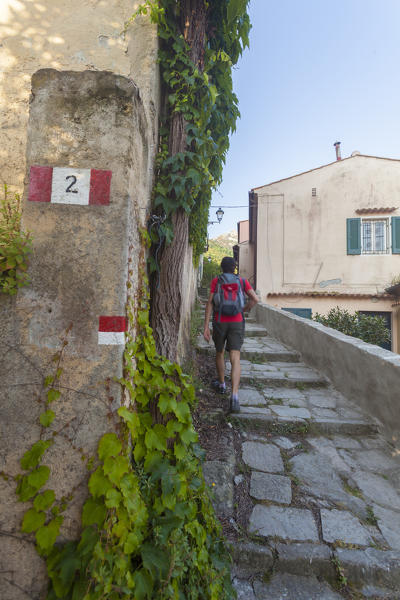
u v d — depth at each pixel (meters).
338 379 4.04
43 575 1.29
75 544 1.30
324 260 11.73
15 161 2.61
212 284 3.59
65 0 2.84
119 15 2.83
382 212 11.31
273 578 1.67
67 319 1.42
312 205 11.95
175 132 2.81
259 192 12.38
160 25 2.81
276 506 2.09
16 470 1.35
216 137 3.56
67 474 1.35
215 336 3.57
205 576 1.44
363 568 1.67
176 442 1.78
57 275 1.43
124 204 1.48
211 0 3.23
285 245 12.02
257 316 8.33
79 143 1.47
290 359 5.24
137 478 1.45
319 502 2.15
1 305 1.40
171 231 2.60
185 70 2.83
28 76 2.75
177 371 1.93
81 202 1.46
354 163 11.72
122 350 1.45
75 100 1.48
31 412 1.37
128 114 1.50
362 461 2.66
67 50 2.79
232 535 1.85
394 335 10.93
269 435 2.99
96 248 1.45
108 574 1.15
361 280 11.41
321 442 2.93
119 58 2.76
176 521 1.46
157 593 1.26
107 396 1.40
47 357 1.40
